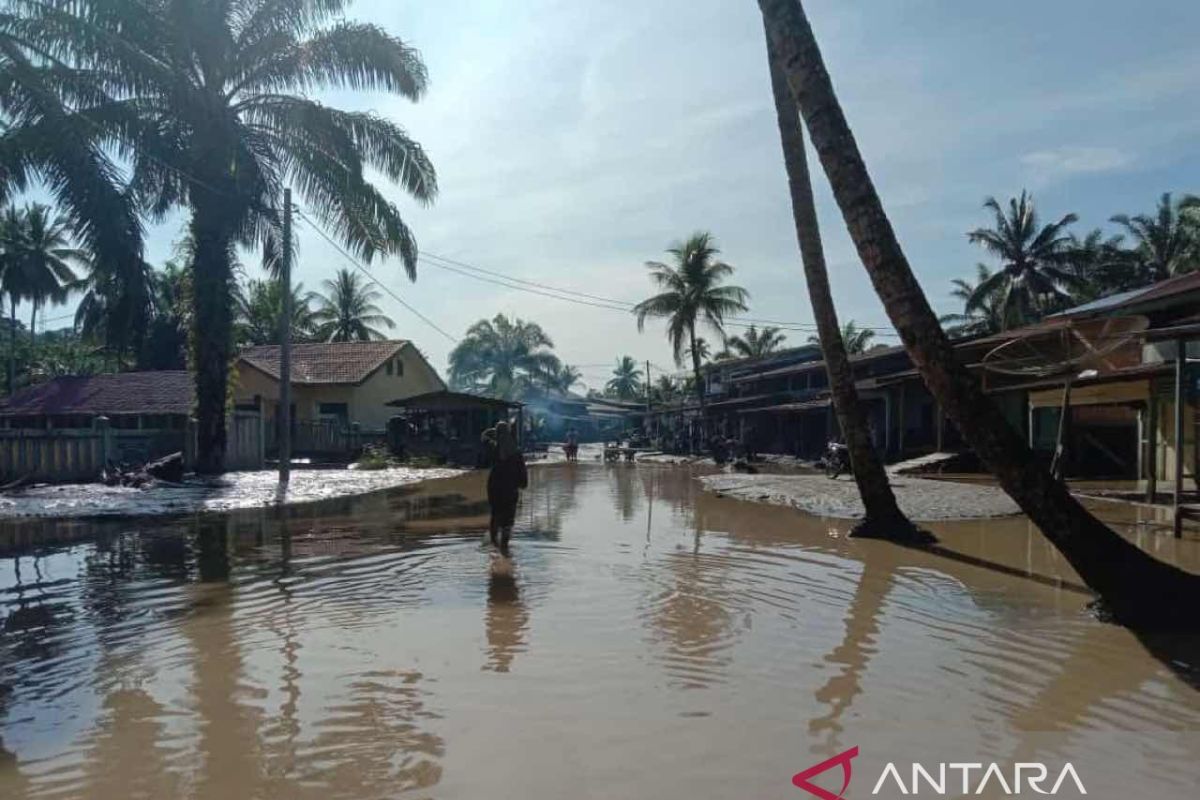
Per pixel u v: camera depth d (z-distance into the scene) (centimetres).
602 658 579
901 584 835
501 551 1045
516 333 6512
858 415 1196
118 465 2095
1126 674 546
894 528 1156
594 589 809
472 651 596
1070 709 484
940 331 736
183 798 381
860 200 754
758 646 609
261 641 625
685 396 7056
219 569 921
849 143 764
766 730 452
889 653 593
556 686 521
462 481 2405
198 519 1395
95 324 3975
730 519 1410
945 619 690
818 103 774
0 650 607
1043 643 619
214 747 434
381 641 623
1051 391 2192
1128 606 671
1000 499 1612
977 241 4434
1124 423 2520
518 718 470
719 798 377
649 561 972
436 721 466
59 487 1911
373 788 388
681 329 4762
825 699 499
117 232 1712
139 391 3588
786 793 382
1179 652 594
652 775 399
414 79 2225
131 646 616
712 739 440
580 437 7975
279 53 2159
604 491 2080
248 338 5372
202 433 2238
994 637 635
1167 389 1739
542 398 6956
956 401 728
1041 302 4409
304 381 3894
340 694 509
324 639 629
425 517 1427
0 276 4562
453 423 3781
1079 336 1567
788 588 816
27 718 476
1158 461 1894
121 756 425
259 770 407
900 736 445
